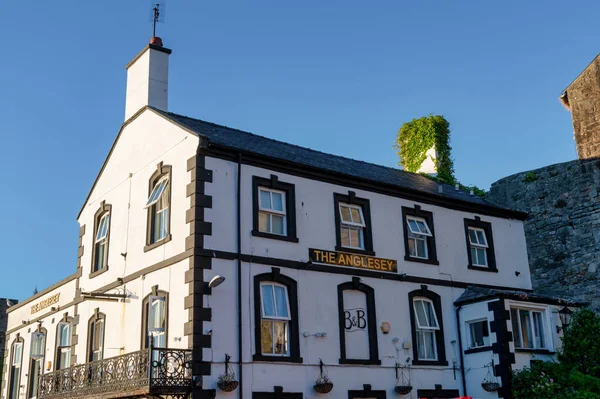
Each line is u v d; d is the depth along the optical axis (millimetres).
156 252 17312
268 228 17484
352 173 20203
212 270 15883
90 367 17016
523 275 23453
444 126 29750
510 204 26875
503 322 19203
